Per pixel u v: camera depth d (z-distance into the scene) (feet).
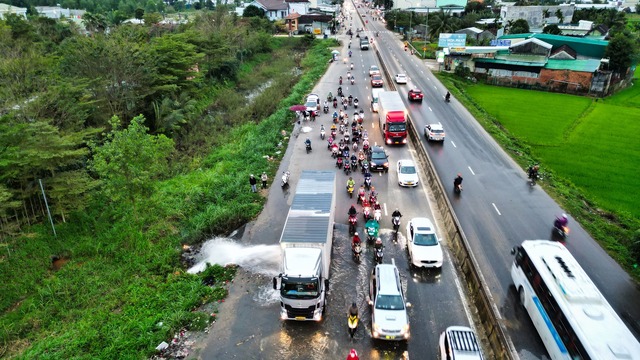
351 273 75.41
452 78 227.20
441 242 83.41
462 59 239.30
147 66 144.97
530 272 62.75
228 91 207.00
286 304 61.62
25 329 64.03
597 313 50.75
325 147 135.13
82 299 69.41
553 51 236.43
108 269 77.15
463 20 362.12
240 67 245.86
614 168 118.52
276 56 295.28
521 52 224.33
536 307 59.77
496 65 231.09
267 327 63.67
